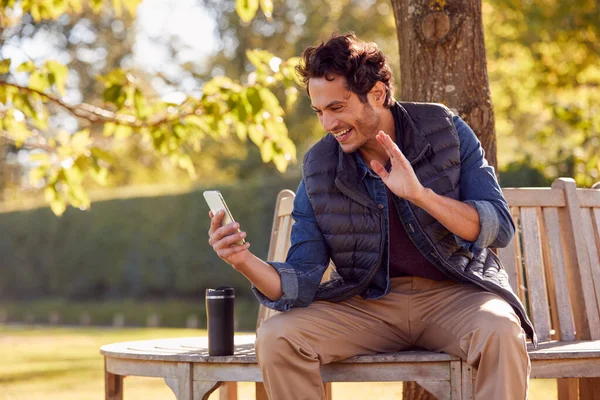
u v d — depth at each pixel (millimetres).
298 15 25188
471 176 3084
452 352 2988
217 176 27891
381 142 2807
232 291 3215
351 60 2998
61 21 26719
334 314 3070
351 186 3115
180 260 18984
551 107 9328
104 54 27609
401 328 3150
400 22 4328
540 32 12617
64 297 21391
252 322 16031
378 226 3100
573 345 3375
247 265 2982
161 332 12648
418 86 4219
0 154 27578
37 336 13164
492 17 13531
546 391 5922
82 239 20875
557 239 3842
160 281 19406
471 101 4172
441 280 3184
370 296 3158
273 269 3066
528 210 3850
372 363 3043
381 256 3107
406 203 3064
